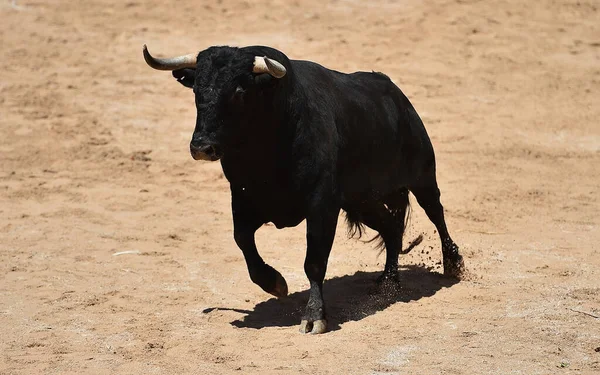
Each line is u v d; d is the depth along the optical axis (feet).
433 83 216.54
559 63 229.45
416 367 82.94
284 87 90.53
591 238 131.85
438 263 121.19
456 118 199.00
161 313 100.73
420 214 147.64
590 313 97.91
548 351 86.63
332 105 96.78
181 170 170.60
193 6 255.29
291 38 236.22
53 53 228.02
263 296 106.93
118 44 234.38
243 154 91.91
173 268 118.42
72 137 184.14
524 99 211.00
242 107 88.53
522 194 157.07
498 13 254.06
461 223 140.77
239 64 88.02
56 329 95.40
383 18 249.55
